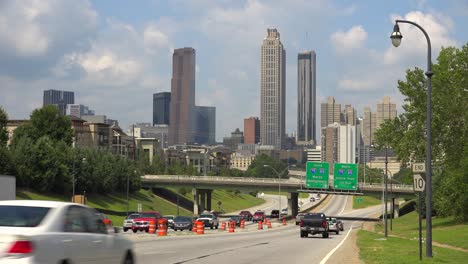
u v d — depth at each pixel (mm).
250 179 157000
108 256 17250
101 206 139000
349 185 123625
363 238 57906
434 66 86375
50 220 14727
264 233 72438
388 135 89688
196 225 74375
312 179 125312
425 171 29172
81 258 15539
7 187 48250
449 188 82500
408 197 142875
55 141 153750
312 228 59375
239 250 36750
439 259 29562
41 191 129875
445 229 77438
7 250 13477
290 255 32938
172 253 32562
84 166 140750
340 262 28250
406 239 58688
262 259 29844
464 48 84688
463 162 80062
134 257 19797
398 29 31641
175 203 182125
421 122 84875
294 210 159750
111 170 149875
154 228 68688
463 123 83938
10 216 14586
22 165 125062
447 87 84562
